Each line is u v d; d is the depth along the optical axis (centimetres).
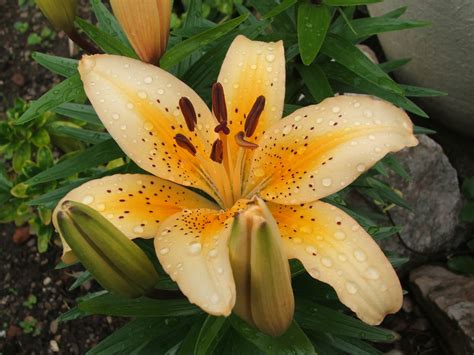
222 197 23
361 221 31
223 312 17
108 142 29
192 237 20
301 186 21
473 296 40
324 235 20
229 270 18
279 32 32
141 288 21
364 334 26
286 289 19
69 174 28
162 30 24
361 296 20
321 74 31
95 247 19
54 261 47
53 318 45
